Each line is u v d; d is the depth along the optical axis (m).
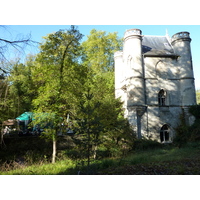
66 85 13.17
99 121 7.98
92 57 32.88
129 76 23.36
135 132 20.48
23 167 12.38
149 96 22.86
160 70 23.94
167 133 23.00
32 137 17.47
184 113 23.52
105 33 34.69
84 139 7.56
